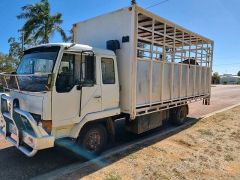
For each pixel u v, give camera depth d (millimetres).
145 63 6219
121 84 5824
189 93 8969
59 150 5699
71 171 4629
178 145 6375
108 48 5840
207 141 6773
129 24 5625
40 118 4270
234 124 9078
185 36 8406
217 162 5238
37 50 5070
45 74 4219
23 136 4629
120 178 4367
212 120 9852
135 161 5180
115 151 5777
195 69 9289
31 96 4473
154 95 6715
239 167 5027
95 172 4598
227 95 23641
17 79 4746
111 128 5707
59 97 4391
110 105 5508
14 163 4984
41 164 4953
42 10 24844
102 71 5250
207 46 10375
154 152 5770
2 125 5324
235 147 6277
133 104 5715
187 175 4586
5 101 5141
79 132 4883
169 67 7426
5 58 27812
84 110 4883
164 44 7008
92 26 6527
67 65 4559
